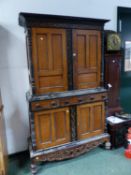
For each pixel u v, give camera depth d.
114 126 2.38
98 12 2.59
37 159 1.98
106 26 2.69
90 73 2.20
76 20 1.96
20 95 2.32
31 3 2.18
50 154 2.02
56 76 2.01
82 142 2.20
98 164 2.13
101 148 2.48
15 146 2.38
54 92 2.02
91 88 2.23
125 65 2.98
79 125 2.18
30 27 1.79
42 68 1.92
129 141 2.36
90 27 2.08
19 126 2.37
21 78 2.29
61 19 1.89
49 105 1.97
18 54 2.23
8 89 2.24
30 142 2.19
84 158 2.27
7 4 2.08
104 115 2.35
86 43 2.09
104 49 2.46
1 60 2.16
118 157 2.27
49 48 1.91
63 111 2.07
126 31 2.88
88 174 1.96
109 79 2.56
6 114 2.27
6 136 2.27
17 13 2.13
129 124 2.50
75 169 2.06
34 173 1.99
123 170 2.01
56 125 2.06
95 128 2.30
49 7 2.28
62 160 2.23
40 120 1.97
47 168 2.09
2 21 2.09
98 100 2.26
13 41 2.18
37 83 1.93
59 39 1.94
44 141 2.02
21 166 2.17
